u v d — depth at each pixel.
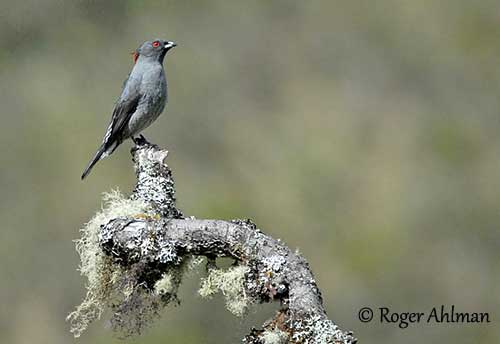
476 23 19.14
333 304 15.03
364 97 18.36
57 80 17.19
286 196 16.38
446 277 15.72
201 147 17.22
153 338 11.20
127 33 17.38
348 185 16.58
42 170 16.70
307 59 18.98
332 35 19.23
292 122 17.69
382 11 19.28
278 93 18.36
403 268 15.66
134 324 5.49
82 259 5.85
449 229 16.47
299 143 17.25
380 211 16.22
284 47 19.05
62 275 15.32
